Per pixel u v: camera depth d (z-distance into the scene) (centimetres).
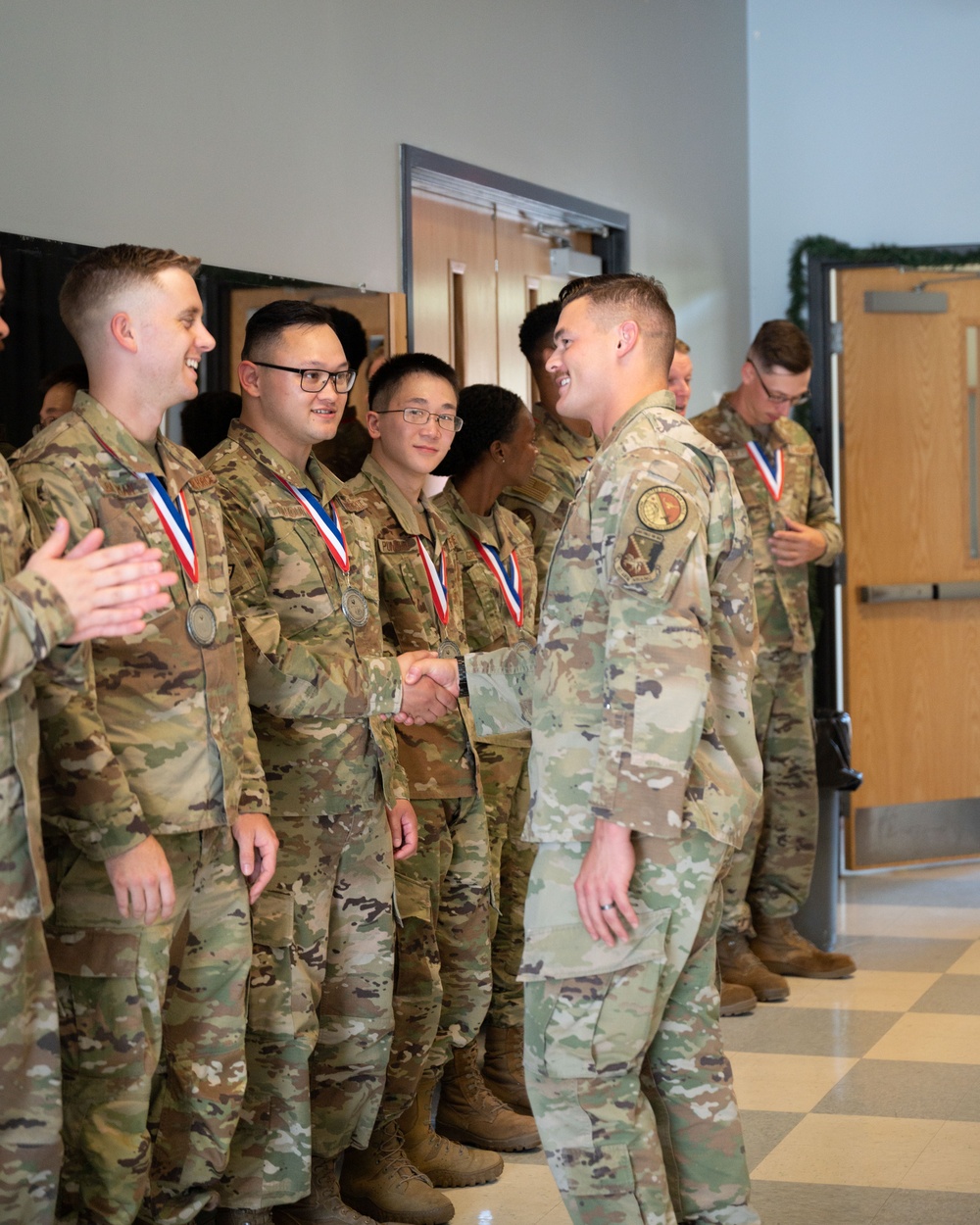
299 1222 279
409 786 306
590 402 251
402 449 317
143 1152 229
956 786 614
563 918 233
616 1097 232
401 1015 297
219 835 242
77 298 239
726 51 633
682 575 224
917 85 628
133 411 240
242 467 273
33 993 210
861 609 598
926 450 604
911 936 500
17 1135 209
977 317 605
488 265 484
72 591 194
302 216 380
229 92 354
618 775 222
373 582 287
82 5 311
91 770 217
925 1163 309
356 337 394
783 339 447
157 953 228
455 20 446
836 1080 360
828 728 472
